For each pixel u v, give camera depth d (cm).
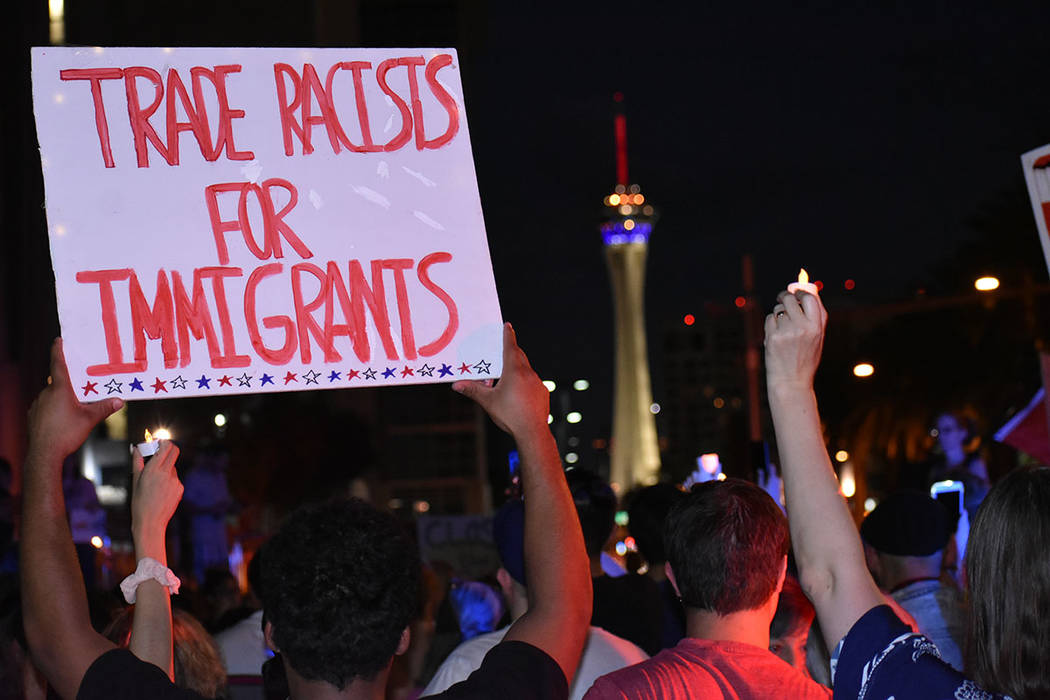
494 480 9262
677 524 342
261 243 323
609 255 18250
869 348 3083
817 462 274
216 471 1562
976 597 252
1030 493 246
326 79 334
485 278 329
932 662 250
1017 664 243
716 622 337
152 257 317
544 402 316
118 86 323
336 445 4619
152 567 304
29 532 278
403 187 332
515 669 271
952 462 1013
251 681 600
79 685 267
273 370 319
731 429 4072
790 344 277
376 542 259
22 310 2295
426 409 9481
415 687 641
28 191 2336
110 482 2659
